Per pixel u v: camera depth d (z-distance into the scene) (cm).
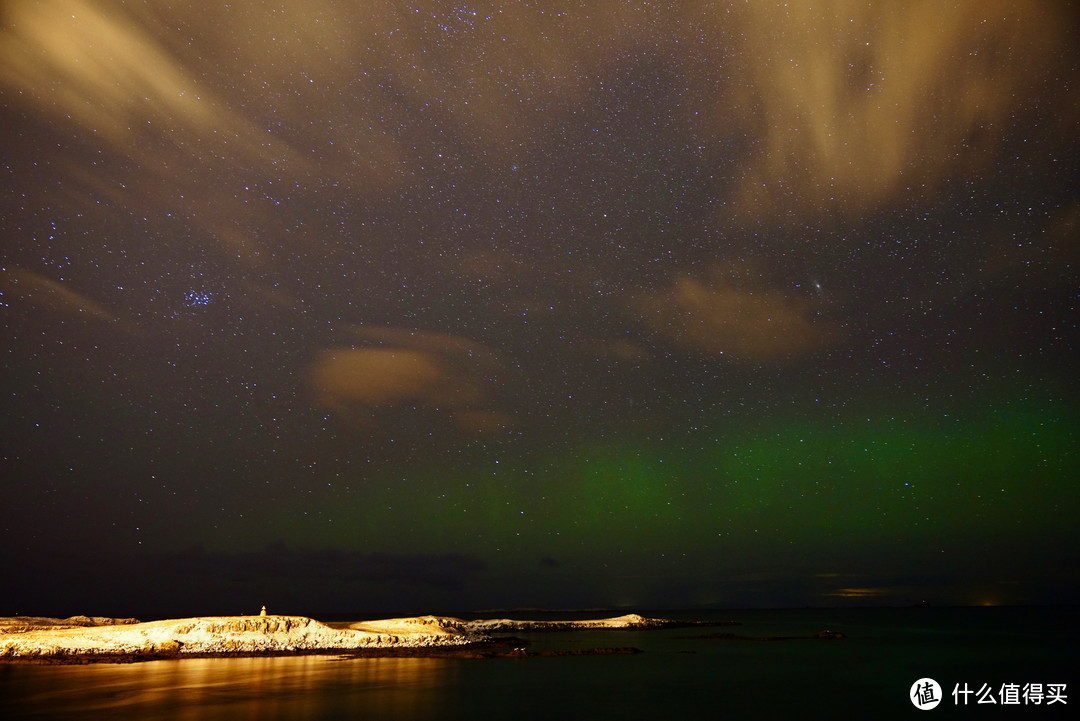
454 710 2512
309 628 5134
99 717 2339
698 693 3012
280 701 2662
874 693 3061
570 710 2569
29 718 2330
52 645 4497
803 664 4266
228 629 4950
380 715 2392
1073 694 3108
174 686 3062
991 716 2605
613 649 5047
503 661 4275
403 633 5553
